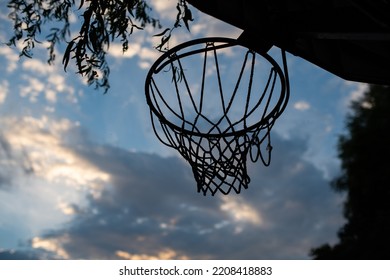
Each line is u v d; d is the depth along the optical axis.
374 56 3.45
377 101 17.61
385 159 16.94
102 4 3.04
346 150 17.61
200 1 2.75
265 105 3.15
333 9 2.89
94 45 3.02
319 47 3.26
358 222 17.88
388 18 2.72
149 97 3.26
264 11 2.95
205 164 3.16
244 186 3.11
